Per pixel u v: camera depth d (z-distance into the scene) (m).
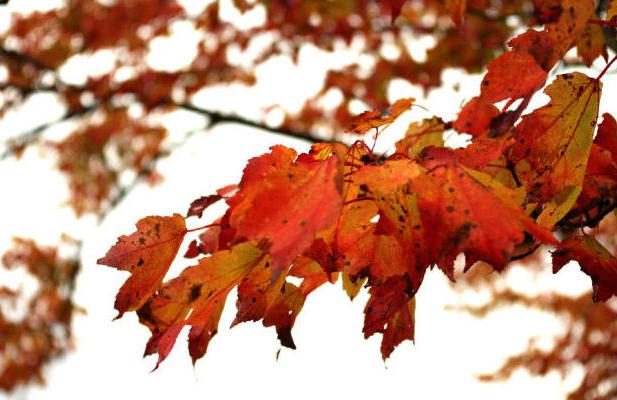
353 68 3.46
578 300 3.40
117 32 3.75
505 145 1.18
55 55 3.89
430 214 1.10
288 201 1.08
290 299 1.21
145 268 1.19
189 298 1.16
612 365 3.30
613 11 1.21
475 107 1.17
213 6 3.52
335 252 1.15
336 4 3.31
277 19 3.45
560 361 3.36
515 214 1.10
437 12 3.13
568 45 1.15
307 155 1.16
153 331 1.17
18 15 3.74
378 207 1.13
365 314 1.17
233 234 1.15
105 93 3.90
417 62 3.22
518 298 3.51
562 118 1.17
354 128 1.20
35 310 4.47
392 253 1.15
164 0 3.63
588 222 1.21
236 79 3.86
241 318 1.18
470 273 3.56
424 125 1.24
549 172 1.17
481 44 3.04
